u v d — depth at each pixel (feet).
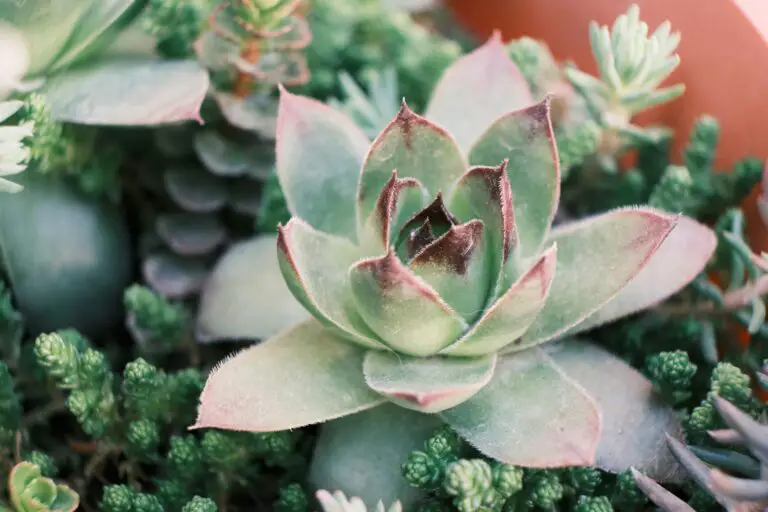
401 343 0.80
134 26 0.95
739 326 0.90
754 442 0.74
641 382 0.83
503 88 0.92
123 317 0.97
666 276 0.85
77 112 0.88
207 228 0.98
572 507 0.84
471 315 0.81
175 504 0.85
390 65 1.07
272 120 0.96
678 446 0.77
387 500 0.82
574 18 1.02
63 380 0.83
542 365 0.82
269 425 0.79
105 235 0.94
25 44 0.87
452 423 0.80
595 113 0.94
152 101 0.87
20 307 0.92
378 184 0.83
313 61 1.05
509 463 0.78
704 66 0.93
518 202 0.84
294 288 0.79
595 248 0.83
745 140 0.91
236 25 0.92
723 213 0.93
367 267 0.77
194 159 1.00
